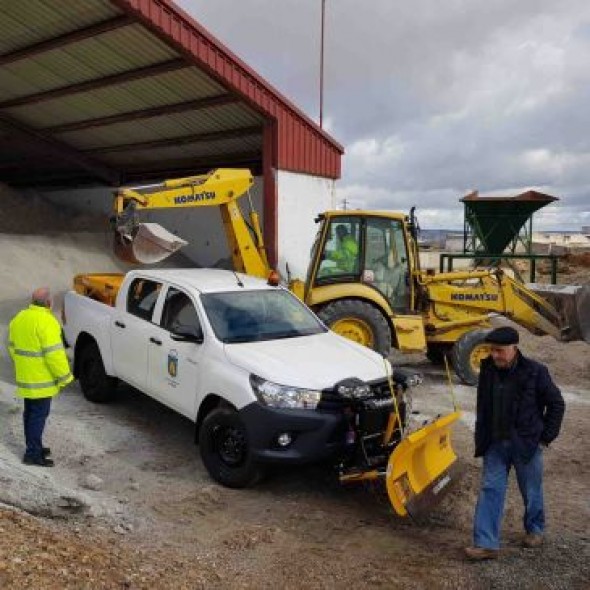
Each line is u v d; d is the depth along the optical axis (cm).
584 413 919
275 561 498
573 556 504
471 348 1054
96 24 1346
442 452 599
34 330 639
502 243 2116
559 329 1136
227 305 733
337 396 613
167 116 1675
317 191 1617
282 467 644
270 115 1458
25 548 432
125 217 1016
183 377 702
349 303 1020
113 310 855
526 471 507
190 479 656
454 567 489
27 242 1688
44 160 2198
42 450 659
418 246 1090
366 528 562
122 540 512
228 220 1146
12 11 1365
